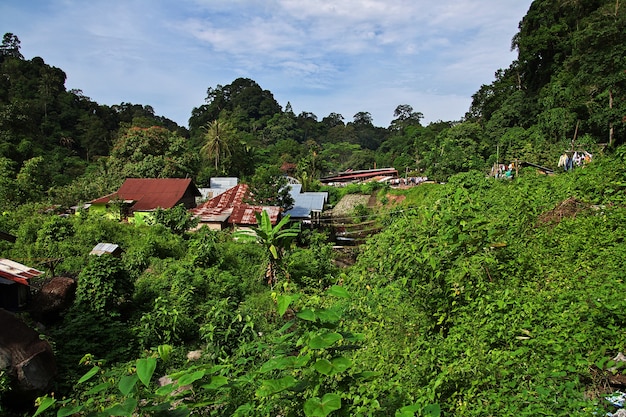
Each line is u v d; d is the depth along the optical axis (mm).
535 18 41406
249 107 101062
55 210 24141
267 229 8531
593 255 5961
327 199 36250
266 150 72688
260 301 11633
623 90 27078
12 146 40875
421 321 5395
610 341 4004
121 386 2180
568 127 28781
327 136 106625
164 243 17469
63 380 7133
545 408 3346
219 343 8031
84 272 10195
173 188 27953
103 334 8992
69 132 57500
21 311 9281
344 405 2871
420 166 52094
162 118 102000
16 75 58625
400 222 7691
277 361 2717
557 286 5273
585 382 3863
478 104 50750
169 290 12344
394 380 4078
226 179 40594
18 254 15227
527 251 6336
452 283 5242
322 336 2588
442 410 3682
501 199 10453
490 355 4203
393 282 6715
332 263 17375
